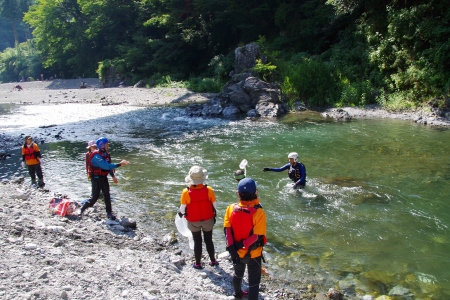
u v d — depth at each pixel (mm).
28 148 8992
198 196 4844
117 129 17031
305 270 5188
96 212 7234
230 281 4820
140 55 41062
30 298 3408
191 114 20422
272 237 6207
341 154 11555
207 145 13234
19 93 36656
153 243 5910
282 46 31484
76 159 11867
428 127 15453
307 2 31016
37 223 5883
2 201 7191
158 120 19344
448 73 18078
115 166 6738
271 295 4547
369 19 24438
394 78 20219
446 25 19156
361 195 7980
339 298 4492
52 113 22859
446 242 5930
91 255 4941
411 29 20203
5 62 76938
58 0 52031
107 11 46844
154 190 8688
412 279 4926
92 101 28750
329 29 28797
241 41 35750
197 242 4988
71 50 57156
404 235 6199
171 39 40094
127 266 4652
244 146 12906
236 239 3891
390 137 13789
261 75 23344
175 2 38781
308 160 10922
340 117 18219
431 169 9812
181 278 4656
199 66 40219
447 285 4789
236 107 20766
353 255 5590
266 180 9148
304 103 21906
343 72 22766
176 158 11547
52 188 8945
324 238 6148
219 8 36719
